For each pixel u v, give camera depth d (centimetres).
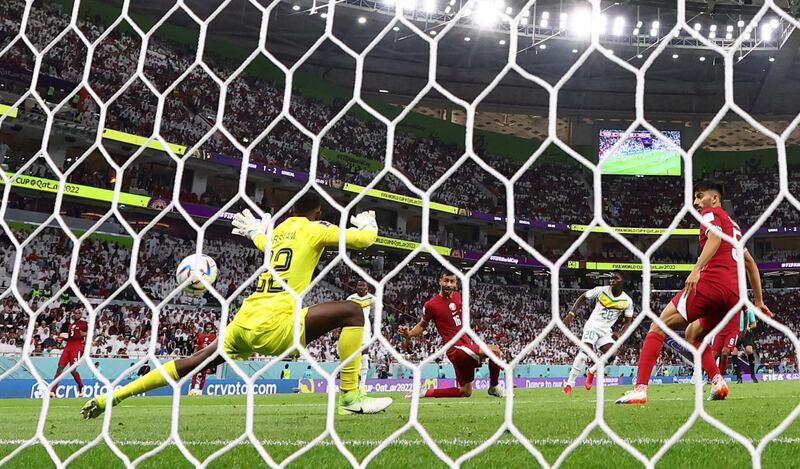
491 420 409
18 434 357
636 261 3181
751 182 3372
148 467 210
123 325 1797
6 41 2006
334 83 3102
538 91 3325
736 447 252
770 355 2853
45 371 1278
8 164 1933
